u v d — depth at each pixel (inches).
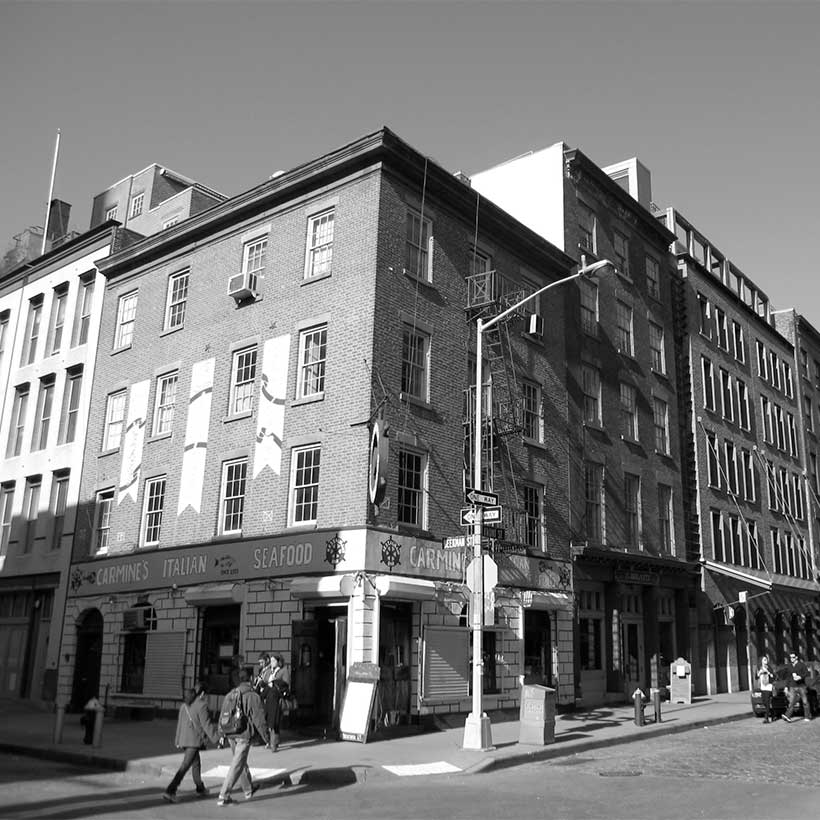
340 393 847.1
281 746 695.1
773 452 1818.4
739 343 1753.2
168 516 996.6
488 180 1310.3
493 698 900.6
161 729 838.5
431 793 506.6
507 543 946.7
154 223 1540.4
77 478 1150.3
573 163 1256.2
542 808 446.0
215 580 904.3
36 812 446.3
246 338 967.0
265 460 900.6
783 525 1791.3
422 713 802.2
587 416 1197.7
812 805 439.8
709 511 1467.8
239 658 737.0
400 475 845.2
